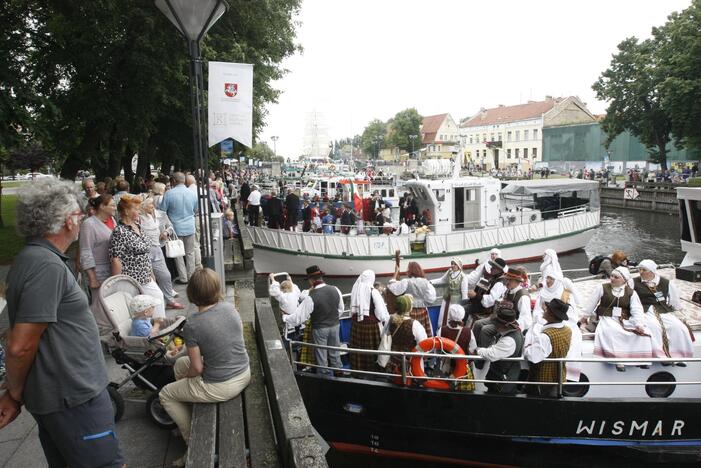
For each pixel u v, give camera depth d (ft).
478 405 21.04
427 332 24.47
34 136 40.63
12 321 7.56
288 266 62.39
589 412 20.62
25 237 7.85
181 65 58.75
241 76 20.92
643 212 139.33
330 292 22.27
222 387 12.32
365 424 22.40
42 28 54.13
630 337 21.20
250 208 72.74
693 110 124.88
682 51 127.75
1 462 12.52
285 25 78.43
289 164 223.10
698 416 21.03
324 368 22.02
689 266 31.86
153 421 14.03
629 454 21.13
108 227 18.69
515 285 22.53
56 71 57.31
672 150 207.41
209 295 12.25
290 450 10.58
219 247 23.68
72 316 7.90
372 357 22.54
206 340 12.11
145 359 14.15
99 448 8.32
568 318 21.70
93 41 55.77
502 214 72.18
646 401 20.75
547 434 20.90
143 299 14.88
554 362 20.40
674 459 21.07
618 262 29.53
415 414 21.63
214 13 17.99
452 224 64.90
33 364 7.73
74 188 8.27
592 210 78.79
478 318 25.98
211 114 20.86
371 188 88.12
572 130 247.50
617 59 158.20
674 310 22.39
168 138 81.97
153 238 22.16
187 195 28.53
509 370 20.90
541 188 73.41
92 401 8.18
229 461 10.39
